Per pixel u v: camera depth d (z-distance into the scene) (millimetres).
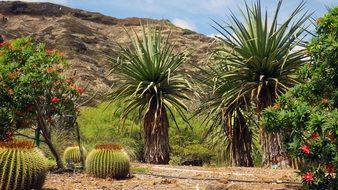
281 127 6566
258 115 12531
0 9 65000
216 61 14258
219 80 13508
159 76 14617
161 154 14086
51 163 11320
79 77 37031
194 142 22016
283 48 12508
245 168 11531
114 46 56844
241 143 13992
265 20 12594
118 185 8094
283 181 8664
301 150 6332
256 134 16734
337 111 6027
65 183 8227
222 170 10867
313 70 7117
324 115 5926
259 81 12594
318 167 6406
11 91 9688
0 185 6832
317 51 6785
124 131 20438
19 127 10312
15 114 9828
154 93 14586
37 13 66438
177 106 14641
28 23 61281
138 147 20047
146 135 14367
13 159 6910
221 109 13484
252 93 12141
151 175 9594
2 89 9688
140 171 10375
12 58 9922
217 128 15664
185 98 14922
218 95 14141
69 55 46156
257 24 12547
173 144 22078
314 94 7059
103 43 55625
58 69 10078
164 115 14430
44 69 9742
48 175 9242
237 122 13938
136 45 15188
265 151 12117
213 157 21953
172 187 7891
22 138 14336
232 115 13656
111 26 69312
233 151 14008
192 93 15375
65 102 10602
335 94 6797
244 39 12781
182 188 7781
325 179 6348
